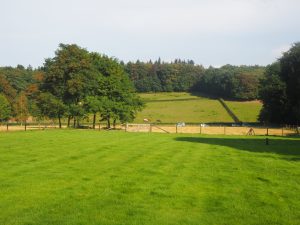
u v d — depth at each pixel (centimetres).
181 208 1491
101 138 4594
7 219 1323
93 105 8062
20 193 1675
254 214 1424
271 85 10519
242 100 17925
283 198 1659
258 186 1891
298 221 1353
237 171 2317
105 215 1377
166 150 3412
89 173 2175
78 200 1580
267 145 4131
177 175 2156
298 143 4466
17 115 11425
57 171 2217
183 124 10369
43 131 6119
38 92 8694
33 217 1346
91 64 8600
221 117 13988
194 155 3088
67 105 8212
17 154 2911
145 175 2141
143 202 1565
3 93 11819
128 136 5112
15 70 16875
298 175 2197
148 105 17000
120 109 8362
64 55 8381
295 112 9488
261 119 11350
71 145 3641
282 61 10381
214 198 1645
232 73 19362
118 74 8819
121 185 1869
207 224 1310
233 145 4078
